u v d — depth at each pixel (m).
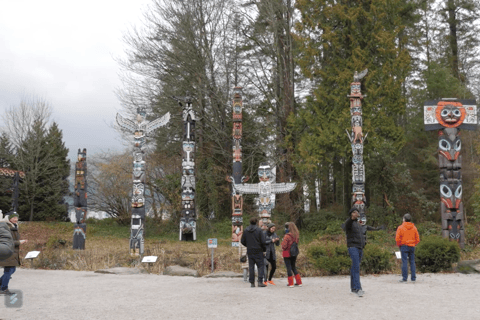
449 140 14.86
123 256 15.01
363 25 21.36
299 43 22.39
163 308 6.66
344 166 24.92
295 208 23.50
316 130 22.11
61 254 14.56
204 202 26.77
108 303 7.09
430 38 29.44
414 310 6.39
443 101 15.13
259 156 27.17
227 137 26.06
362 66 20.53
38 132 32.81
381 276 10.69
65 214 33.75
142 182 16.14
